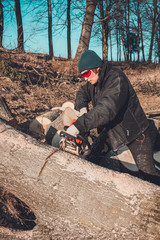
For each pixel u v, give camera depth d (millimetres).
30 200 1747
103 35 15406
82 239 1500
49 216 1661
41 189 1658
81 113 2328
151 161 2094
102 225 1453
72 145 1808
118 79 1778
